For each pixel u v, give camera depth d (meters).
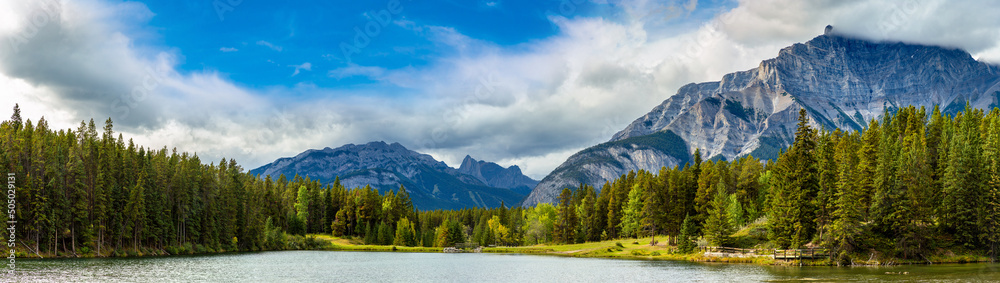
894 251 91.69
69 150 119.75
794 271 82.19
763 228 114.81
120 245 122.69
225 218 156.75
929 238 92.19
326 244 195.00
